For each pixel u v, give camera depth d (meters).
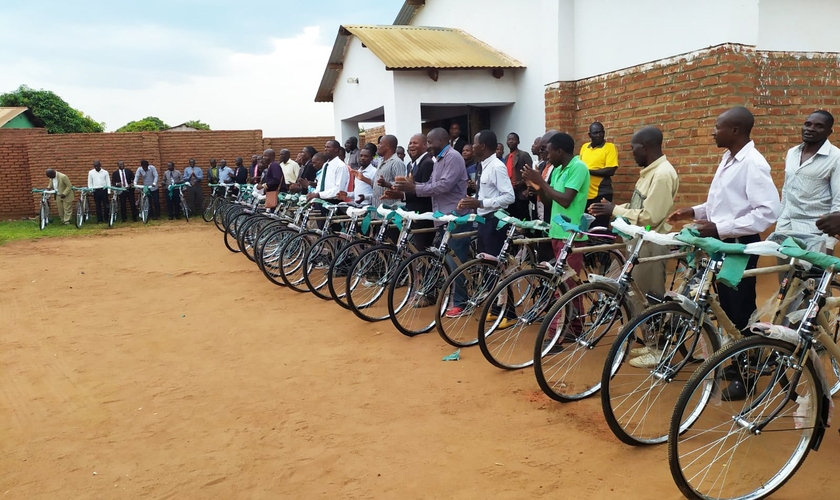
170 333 5.94
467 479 3.12
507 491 2.99
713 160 6.71
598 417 3.74
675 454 2.69
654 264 4.28
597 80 8.29
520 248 5.41
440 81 9.54
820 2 6.96
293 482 3.16
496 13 10.34
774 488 2.83
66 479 3.28
